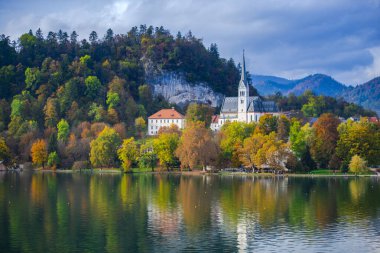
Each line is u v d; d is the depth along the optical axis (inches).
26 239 4970.5
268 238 5059.1
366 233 5246.1
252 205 6791.3
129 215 6092.5
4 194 7751.0
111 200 7194.9
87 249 4667.8
